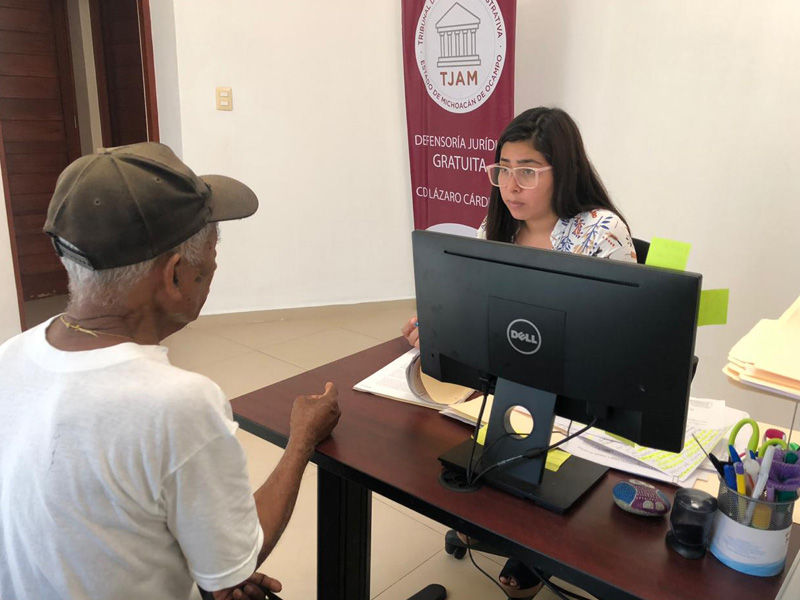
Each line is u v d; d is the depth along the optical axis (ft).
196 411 2.70
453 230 12.44
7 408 2.75
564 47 10.76
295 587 6.19
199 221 2.95
